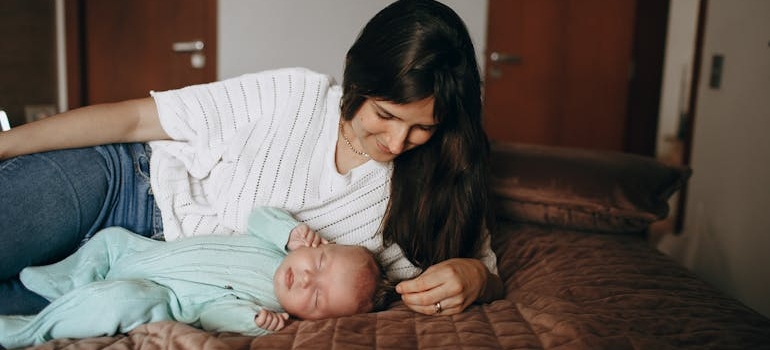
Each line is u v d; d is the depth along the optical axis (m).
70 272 1.31
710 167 2.89
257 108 1.48
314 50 4.44
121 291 1.13
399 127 1.18
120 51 4.60
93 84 4.66
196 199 1.47
